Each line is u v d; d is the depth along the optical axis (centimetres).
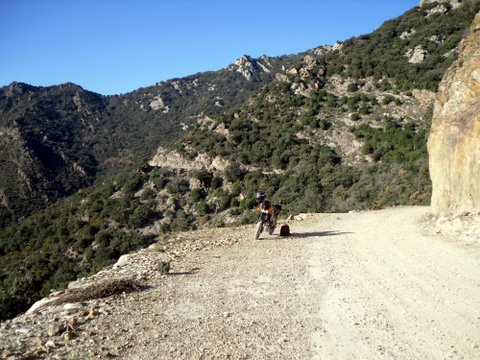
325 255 972
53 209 5859
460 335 487
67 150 10881
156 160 5619
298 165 4481
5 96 14200
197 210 4431
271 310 611
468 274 719
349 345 484
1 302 1426
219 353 471
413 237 1112
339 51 6906
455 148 1241
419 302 606
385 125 4684
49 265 4116
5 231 5519
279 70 15850
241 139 5353
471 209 1137
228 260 966
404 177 3228
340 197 3544
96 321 577
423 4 7525
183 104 15238
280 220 1766
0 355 459
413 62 5631
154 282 791
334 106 5497
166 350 481
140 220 4422
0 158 9569
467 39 1471
